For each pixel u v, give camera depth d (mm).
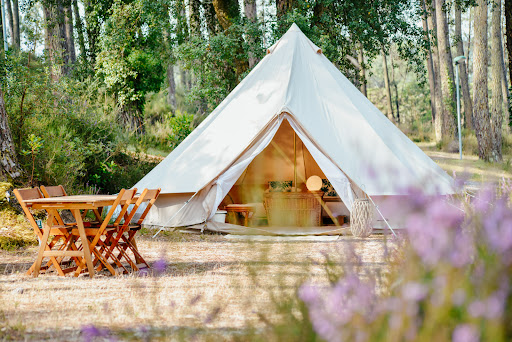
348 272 2342
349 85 10711
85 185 12016
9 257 6426
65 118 12156
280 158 12070
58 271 5363
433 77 35812
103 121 13469
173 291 4453
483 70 22266
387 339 1690
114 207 5363
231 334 2924
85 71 19969
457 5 20484
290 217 9891
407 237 2596
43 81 11359
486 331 1502
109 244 5934
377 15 17312
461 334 1481
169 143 17891
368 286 2209
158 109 24391
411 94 54812
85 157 11312
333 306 2131
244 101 9984
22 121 10164
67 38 21281
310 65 10461
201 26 20266
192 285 4723
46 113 11648
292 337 2062
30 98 10883
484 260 1835
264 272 3135
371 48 17828
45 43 19141
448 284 1668
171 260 6293
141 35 18359
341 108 9500
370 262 5258
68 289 4641
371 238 7922
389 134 9492
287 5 17078
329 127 9172
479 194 2467
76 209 5297
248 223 10383
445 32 29344
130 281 5035
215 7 17562
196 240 8141
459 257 1783
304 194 9852
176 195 9117
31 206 5316
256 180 12102
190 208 9016
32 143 8758
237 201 11719
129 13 17766
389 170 2648
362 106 10008
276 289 3693
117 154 13453
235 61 17578
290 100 9461
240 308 3641
